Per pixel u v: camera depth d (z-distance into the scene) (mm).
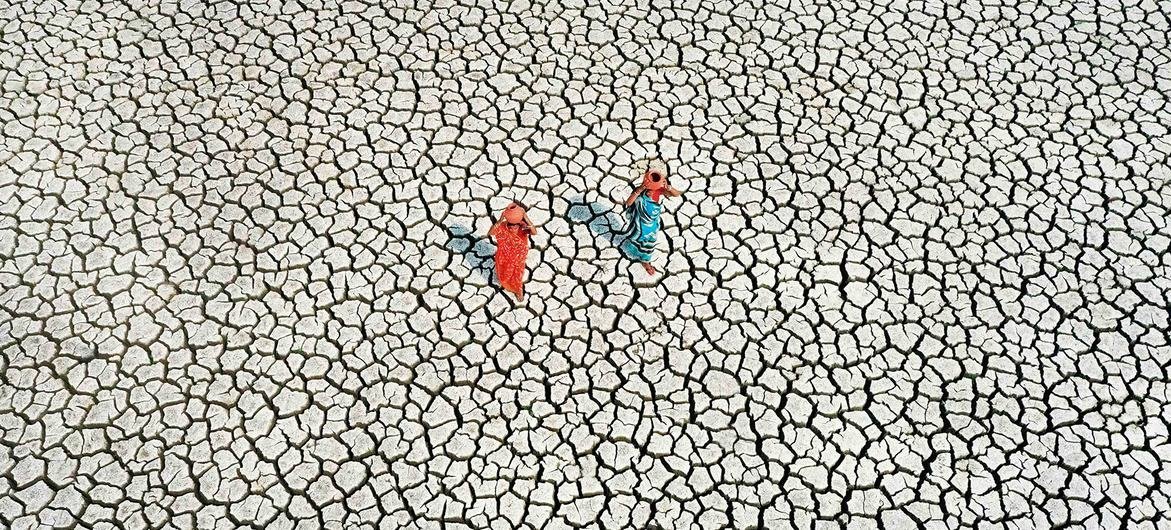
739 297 7801
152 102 9094
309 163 8648
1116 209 8273
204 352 7484
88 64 9383
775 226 8227
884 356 7465
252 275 7922
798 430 7113
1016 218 8242
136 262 7977
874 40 9617
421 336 7590
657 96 9180
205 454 6996
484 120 8992
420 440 7086
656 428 7137
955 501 6785
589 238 8141
